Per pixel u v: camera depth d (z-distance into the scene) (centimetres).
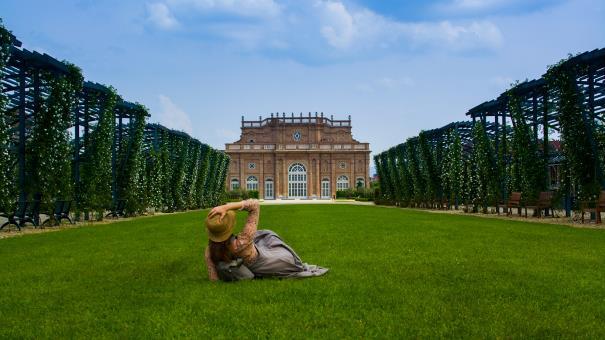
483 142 1881
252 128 6762
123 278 509
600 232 953
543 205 1473
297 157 6631
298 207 2702
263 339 303
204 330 321
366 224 1226
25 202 1262
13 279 505
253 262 486
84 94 1622
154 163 2173
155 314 360
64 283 484
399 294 416
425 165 2552
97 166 1611
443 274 504
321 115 6819
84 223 1512
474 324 329
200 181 3077
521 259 599
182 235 1005
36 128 1330
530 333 310
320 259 616
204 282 479
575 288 432
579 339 299
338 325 331
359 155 6650
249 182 6638
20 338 314
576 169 1317
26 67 1309
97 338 309
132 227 1266
